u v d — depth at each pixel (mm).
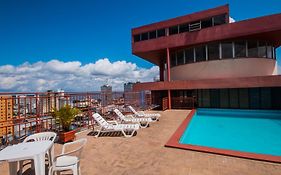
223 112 15766
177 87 16500
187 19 17531
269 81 13266
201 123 11977
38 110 6445
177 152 5355
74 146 6047
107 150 5613
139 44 19344
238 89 16391
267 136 8844
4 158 2873
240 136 8914
